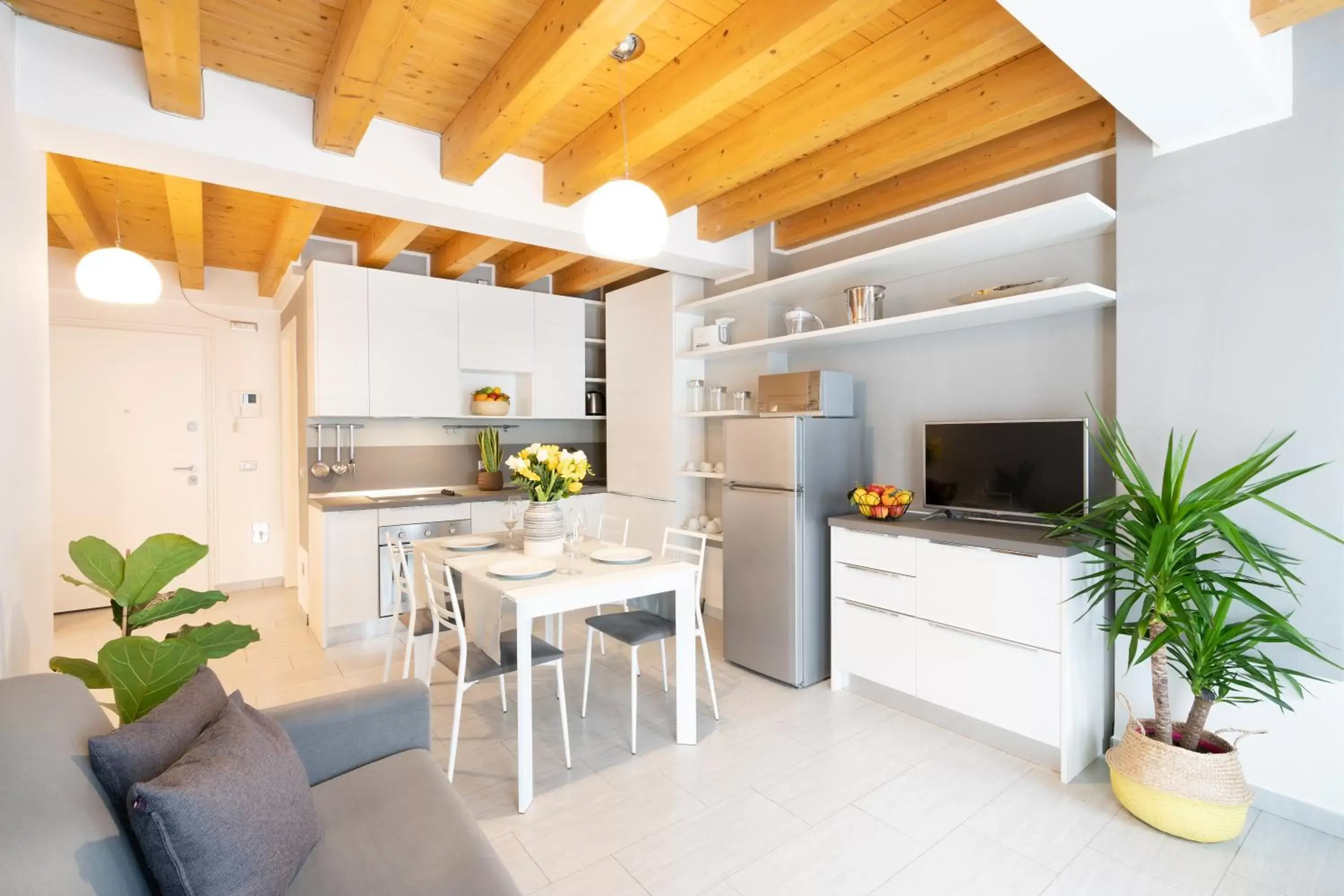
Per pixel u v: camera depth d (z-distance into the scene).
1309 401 2.13
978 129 2.65
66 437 4.81
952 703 2.80
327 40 2.29
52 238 4.51
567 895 1.88
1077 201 2.43
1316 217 2.11
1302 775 2.18
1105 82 1.99
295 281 4.68
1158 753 2.18
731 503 3.69
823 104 2.62
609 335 5.27
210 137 2.48
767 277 4.16
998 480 3.03
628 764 2.62
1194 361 2.37
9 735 1.09
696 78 2.39
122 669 1.69
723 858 2.04
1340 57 2.06
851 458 3.62
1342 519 2.08
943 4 2.21
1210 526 2.28
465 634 2.53
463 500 4.53
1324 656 2.11
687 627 2.77
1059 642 2.45
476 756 2.68
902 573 2.98
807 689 3.38
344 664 3.75
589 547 3.27
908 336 3.54
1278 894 1.86
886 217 3.63
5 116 2.05
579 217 3.47
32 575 2.24
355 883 1.29
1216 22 1.68
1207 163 2.33
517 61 2.32
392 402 4.54
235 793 1.20
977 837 2.14
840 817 2.25
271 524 5.56
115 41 2.30
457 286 4.83
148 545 2.08
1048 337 3.01
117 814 1.18
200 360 5.27
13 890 0.85
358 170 2.80
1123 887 1.90
